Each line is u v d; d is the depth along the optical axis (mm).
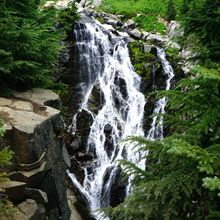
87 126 14523
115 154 14305
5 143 6172
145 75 15828
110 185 13344
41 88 9219
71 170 13266
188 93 4293
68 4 21406
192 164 4102
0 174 5488
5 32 7695
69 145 13805
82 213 11789
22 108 7414
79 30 16344
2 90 8062
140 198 4270
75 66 15477
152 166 4664
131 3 23438
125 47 16750
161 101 15203
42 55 9031
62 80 15062
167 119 4723
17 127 6285
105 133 14664
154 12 22031
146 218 4043
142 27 20312
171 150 3408
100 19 19359
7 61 7691
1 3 8227
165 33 19672
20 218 5531
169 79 15930
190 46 4676
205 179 2988
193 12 4520
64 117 14383
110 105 15461
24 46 8062
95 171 13656
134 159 13742
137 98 15562
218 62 4375
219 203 4035
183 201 4133
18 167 6184
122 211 4496
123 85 15938
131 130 14984
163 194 3918
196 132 4305
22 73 8500
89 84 15625
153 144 4523
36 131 6508
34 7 9695
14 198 5945
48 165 6902
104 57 16344
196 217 4004
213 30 4473
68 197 11961
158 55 16578
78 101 15047
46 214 6613
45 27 9070
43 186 6680
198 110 4328
